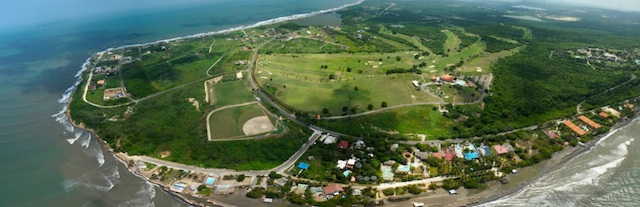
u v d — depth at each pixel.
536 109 199.50
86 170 152.12
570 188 141.38
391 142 168.00
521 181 144.75
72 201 134.50
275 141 168.12
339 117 189.50
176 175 146.62
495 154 160.50
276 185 140.75
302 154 160.75
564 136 173.12
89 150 166.50
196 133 175.50
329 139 170.12
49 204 133.25
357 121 184.88
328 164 152.75
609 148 167.25
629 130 184.50
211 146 164.75
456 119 187.25
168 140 171.00
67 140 175.62
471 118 186.00
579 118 191.50
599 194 138.38
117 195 137.00
